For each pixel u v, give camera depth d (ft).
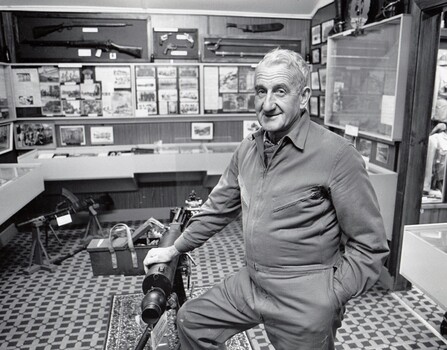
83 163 12.92
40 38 13.15
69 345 7.59
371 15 9.44
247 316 4.44
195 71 13.92
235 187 4.77
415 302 8.96
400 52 8.34
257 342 7.62
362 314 8.50
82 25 13.16
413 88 8.25
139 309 8.73
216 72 14.01
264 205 4.01
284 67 3.55
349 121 10.73
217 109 14.30
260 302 4.24
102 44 13.25
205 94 14.12
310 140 3.85
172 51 13.74
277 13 13.84
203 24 13.70
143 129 14.25
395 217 9.20
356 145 10.93
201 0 12.82
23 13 12.90
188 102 14.11
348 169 3.70
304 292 3.90
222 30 13.82
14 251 12.21
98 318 8.52
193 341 4.78
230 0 12.81
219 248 12.31
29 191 10.80
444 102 9.98
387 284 9.64
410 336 7.72
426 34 7.95
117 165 13.12
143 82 13.74
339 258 4.22
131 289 9.77
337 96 11.34
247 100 14.39
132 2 12.82
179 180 14.56
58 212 11.46
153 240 7.52
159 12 13.35
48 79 13.35
